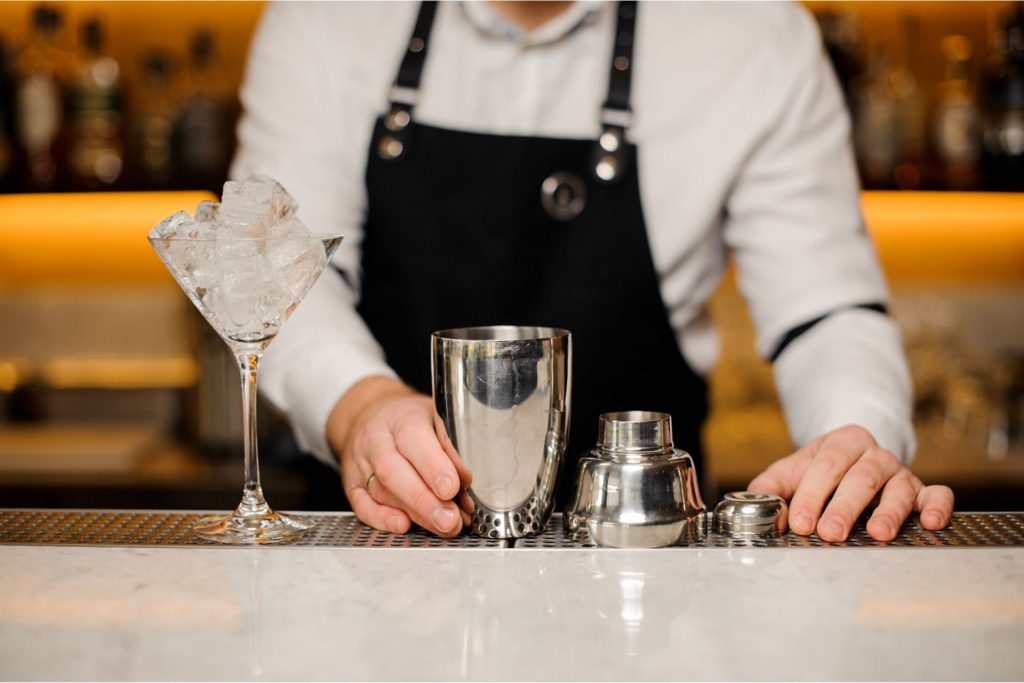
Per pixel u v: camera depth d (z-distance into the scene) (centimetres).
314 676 61
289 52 154
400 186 153
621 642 66
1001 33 271
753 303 150
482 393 86
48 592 75
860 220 150
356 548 85
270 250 86
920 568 80
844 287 138
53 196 274
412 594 74
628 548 85
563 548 85
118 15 291
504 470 87
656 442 87
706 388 168
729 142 149
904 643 65
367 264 157
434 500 87
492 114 154
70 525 93
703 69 151
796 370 134
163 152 271
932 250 309
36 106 269
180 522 94
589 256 153
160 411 289
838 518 87
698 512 88
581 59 153
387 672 61
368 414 103
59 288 304
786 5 156
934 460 251
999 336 305
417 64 153
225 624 69
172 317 300
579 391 156
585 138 152
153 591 75
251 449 95
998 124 269
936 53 292
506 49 152
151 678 61
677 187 152
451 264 154
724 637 66
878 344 129
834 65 273
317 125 152
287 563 81
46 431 281
